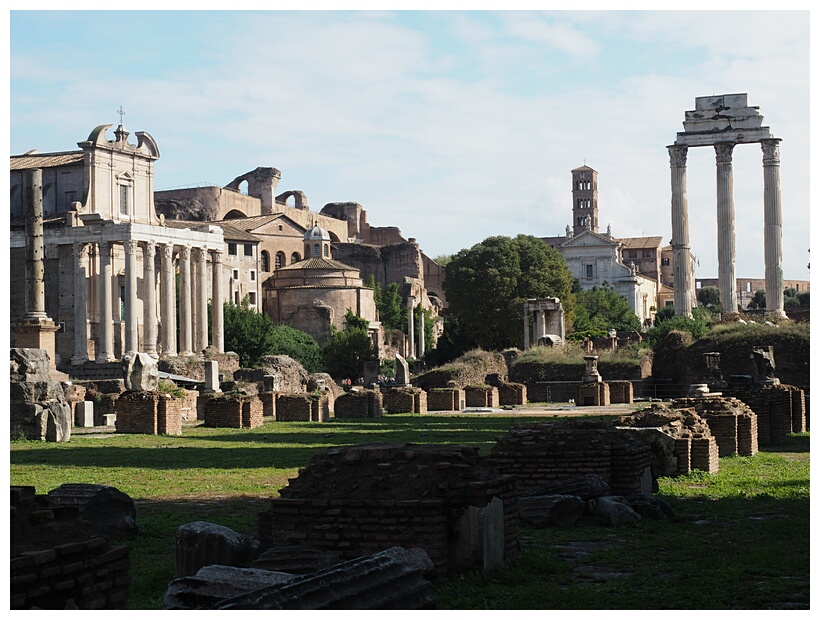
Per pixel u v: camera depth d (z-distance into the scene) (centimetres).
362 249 18312
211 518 1978
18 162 12294
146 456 3528
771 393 4078
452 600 1262
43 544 1053
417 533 1395
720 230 11438
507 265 12888
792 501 2233
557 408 7894
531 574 1452
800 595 1323
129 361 6162
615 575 1461
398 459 1469
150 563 1548
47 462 3275
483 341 12962
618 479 2197
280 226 16488
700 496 2327
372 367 11419
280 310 15250
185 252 11800
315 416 6391
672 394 9044
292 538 1427
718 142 11500
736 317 10581
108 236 11144
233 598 992
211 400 5659
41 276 5219
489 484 1445
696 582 1404
